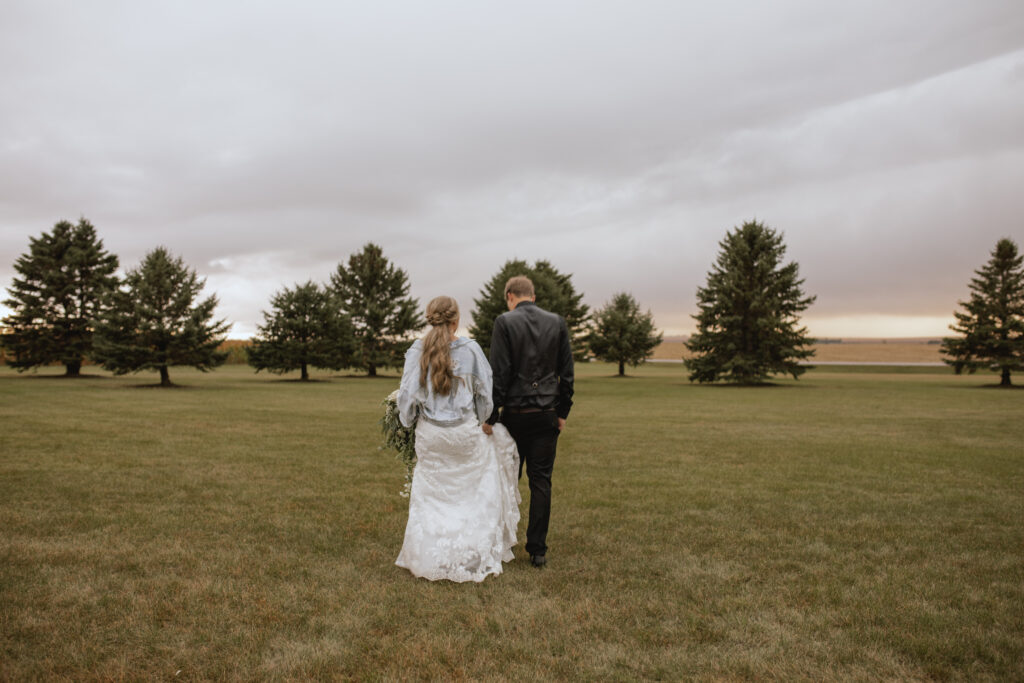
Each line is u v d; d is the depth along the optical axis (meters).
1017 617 3.28
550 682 2.58
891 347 156.00
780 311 39.97
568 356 4.31
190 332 30.00
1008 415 16.92
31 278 38.91
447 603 3.46
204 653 2.81
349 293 52.38
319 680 2.59
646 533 5.04
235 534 4.87
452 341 4.13
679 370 72.62
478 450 4.11
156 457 8.70
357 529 5.07
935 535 4.99
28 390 24.58
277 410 17.14
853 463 8.83
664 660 2.78
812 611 3.36
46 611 3.25
